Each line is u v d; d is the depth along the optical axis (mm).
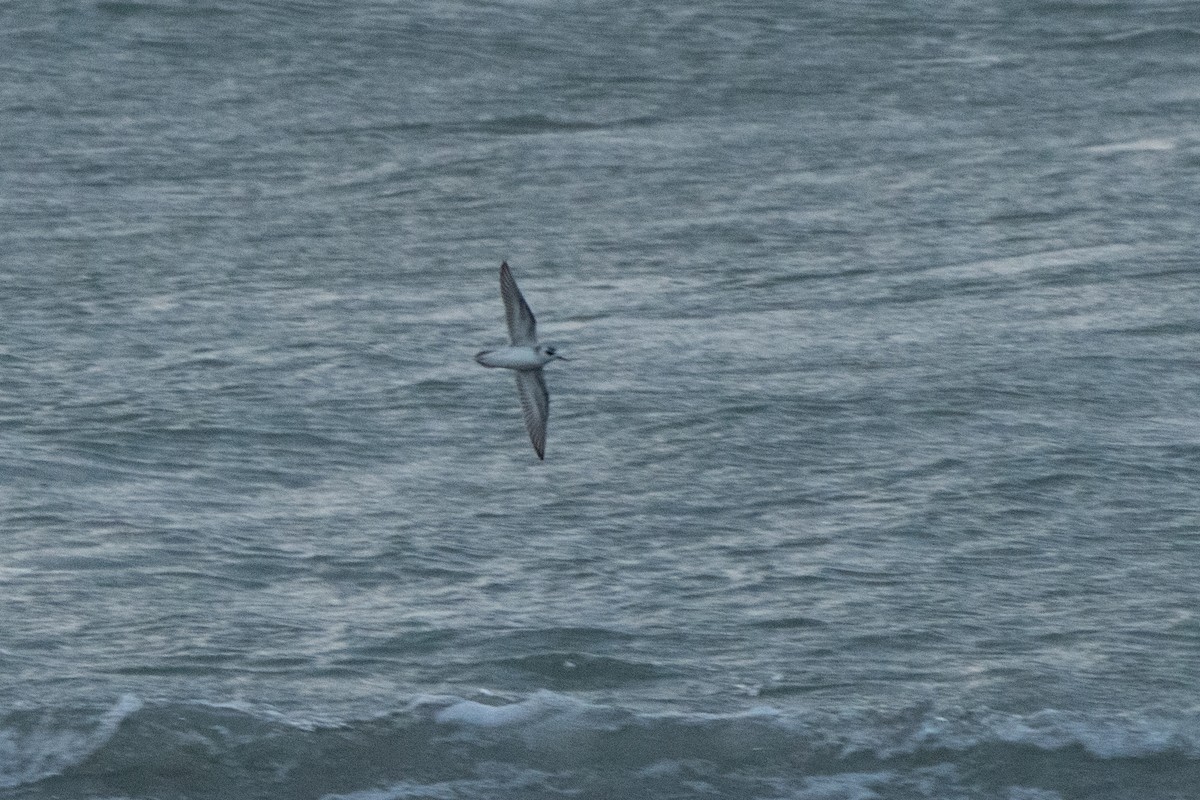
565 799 73125
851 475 102688
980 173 166875
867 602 87125
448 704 78062
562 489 101812
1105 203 156875
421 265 144875
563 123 187375
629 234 151375
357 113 190500
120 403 114562
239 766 74375
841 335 125938
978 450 105250
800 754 75062
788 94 197250
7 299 135000
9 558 91750
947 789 73250
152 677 80000
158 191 164500
